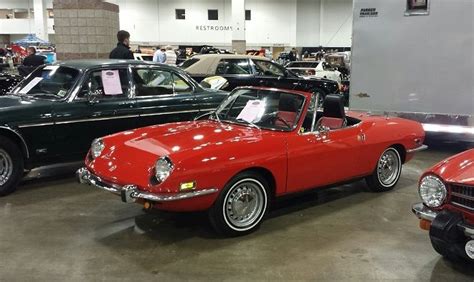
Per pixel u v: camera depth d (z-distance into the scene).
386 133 5.70
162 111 6.64
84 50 11.88
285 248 4.25
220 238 4.46
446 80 7.57
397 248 4.29
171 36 37.19
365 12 8.05
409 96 7.90
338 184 5.32
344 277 3.71
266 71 12.30
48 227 4.73
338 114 5.35
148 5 36.78
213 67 11.62
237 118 5.20
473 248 3.37
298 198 5.72
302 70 19.73
